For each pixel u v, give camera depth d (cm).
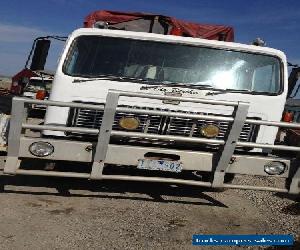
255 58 606
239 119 527
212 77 592
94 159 533
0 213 477
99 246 418
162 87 572
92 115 552
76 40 582
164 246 438
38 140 521
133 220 513
